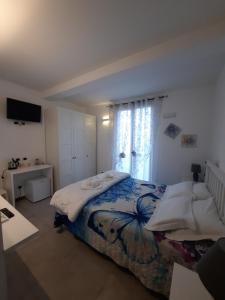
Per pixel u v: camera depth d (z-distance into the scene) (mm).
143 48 1802
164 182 3438
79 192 2119
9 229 1086
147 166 3602
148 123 3541
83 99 3854
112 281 1476
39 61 2125
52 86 3109
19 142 3148
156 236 1340
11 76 2631
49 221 2430
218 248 581
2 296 737
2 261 735
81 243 1970
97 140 4578
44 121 3574
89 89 2988
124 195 2150
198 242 1260
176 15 1331
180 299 704
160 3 1221
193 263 1133
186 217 1365
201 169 2992
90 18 1378
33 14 1339
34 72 2461
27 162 3293
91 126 4352
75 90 2854
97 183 2404
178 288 756
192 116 3057
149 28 1484
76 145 3871
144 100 3555
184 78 2570
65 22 1426
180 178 3246
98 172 4613
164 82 2740
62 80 2785
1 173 2896
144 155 3592
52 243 1964
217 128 2336
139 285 1438
